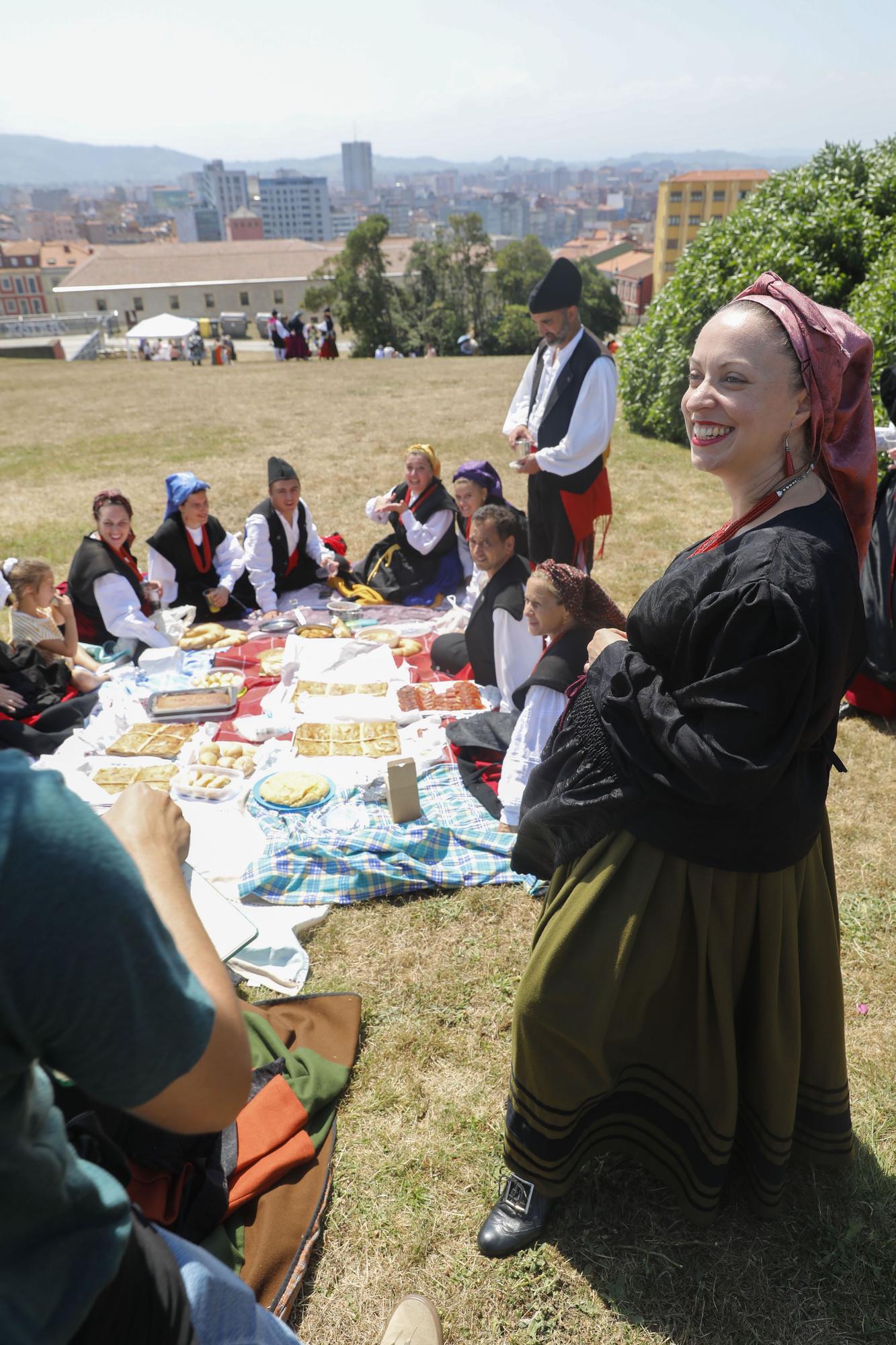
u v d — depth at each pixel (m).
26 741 4.30
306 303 52.31
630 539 7.41
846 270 9.34
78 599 5.30
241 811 3.81
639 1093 2.15
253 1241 2.21
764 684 1.59
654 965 1.89
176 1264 1.09
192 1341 1.06
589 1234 2.28
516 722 4.22
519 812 3.67
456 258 54.94
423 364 22.34
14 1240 0.89
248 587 6.05
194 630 5.41
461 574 6.14
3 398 17.44
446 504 6.01
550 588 3.43
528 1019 1.99
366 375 19.53
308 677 4.86
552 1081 2.03
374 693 4.68
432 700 4.61
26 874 0.73
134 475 10.29
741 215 10.16
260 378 19.81
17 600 4.71
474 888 3.53
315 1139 2.50
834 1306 2.12
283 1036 2.80
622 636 2.11
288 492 5.89
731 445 1.66
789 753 1.63
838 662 1.64
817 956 2.03
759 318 1.58
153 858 1.11
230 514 8.62
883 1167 2.42
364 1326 2.10
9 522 8.44
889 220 9.02
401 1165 2.46
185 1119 0.92
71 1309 0.92
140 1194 2.12
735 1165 2.36
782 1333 2.07
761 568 1.60
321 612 5.68
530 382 5.41
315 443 11.73
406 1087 2.70
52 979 0.75
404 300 52.75
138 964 0.80
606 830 1.92
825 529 1.65
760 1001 1.94
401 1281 2.19
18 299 127.88
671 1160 2.17
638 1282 2.18
